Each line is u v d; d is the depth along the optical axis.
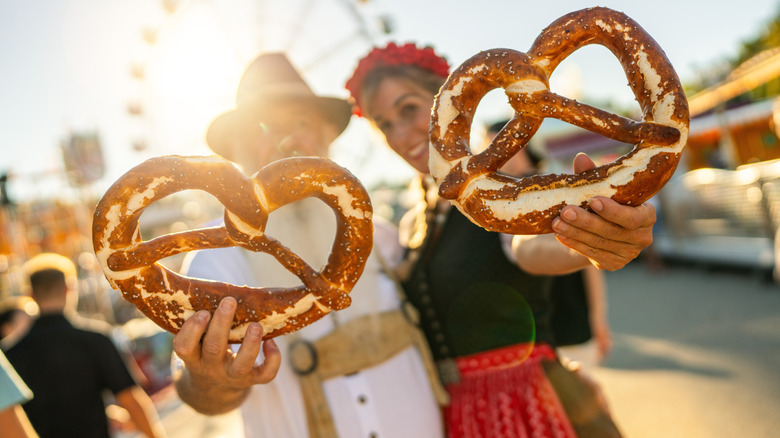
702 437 3.85
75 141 14.39
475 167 1.36
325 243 2.10
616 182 1.25
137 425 3.49
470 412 2.07
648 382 4.99
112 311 11.47
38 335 3.29
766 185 7.82
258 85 2.28
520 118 1.36
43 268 3.41
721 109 12.34
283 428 1.93
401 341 2.05
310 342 1.94
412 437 1.95
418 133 2.25
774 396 4.17
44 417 3.18
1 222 15.55
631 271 11.29
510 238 2.04
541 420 1.98
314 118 2.33
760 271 7.74
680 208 10.17
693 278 9.26
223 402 1.69
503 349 2.09
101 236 1.28
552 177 1.33
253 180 1.35
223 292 1.38
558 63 1.41
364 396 1.92
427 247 2.23
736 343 5.50
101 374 3.38
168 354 8.54
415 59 2.21
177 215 14.59
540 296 2.15
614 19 1.35
